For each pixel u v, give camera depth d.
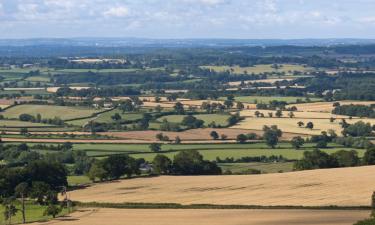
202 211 173.38
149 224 154.75
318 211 165.88
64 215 176.75
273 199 184.38
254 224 148.50
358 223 131.12
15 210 177.88
